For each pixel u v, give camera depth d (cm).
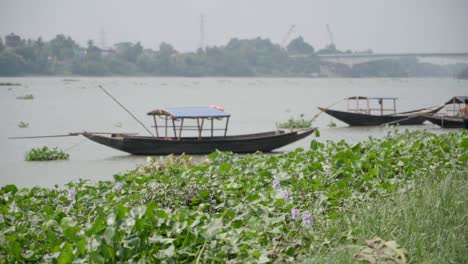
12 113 7606
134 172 2522
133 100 11119
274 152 3844
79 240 1123
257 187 1738
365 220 1282
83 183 2009
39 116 7200
